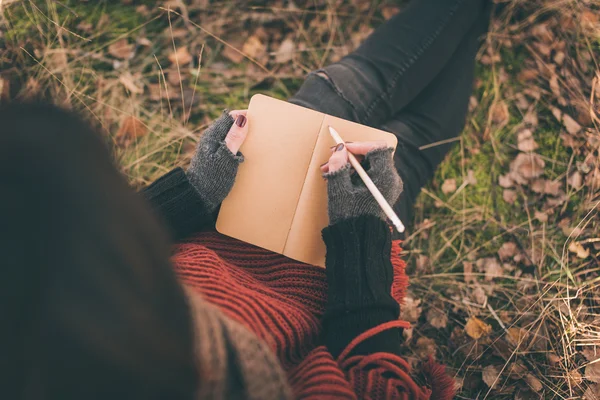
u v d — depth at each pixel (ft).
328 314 3.39
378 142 3.91
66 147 1.38
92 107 6.23
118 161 5.42
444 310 5.86
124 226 1.43
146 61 6.59
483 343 5.66
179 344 1.59
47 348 1.30
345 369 3.24
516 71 6.62
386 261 3.54
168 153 6.27
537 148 6.37
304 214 3.95
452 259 6.12
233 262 3.97
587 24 6.46
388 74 5.22
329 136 4.02
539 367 5.52
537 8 6.61
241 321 3.09
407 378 3.18
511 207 6.22
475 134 6.47
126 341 1.38
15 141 1.32
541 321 5.66
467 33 6.03
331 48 6.76
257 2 6.86
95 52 6.54
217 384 1.97
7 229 1.28
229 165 3.84
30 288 1.28
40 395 1.33
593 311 5.71
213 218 4.10
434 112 5.63
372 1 6.86
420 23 5.48
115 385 1.41
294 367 3.15
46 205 1.30
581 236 5.97
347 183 3.65
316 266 3.90
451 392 3.94
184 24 6.75
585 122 6.28
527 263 5.98
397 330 3.50
